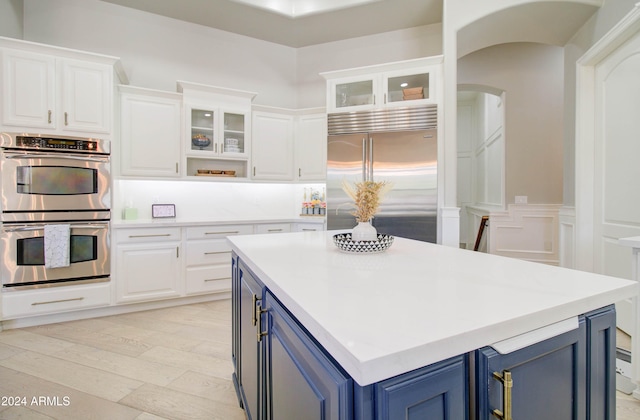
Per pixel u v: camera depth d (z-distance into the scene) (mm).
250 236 1929
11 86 2594
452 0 3117
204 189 3869
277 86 4359
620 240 1764
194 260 3264
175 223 3160
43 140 2654
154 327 2691
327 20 3785
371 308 737
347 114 3535
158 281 3098
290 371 856
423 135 3271
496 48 4504
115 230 2922
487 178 5875
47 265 2633
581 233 2838
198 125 3598
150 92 3303
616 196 2510
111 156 2924
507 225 4582
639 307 1736
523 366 719
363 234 1470
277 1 3627
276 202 4281
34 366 2053
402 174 3334
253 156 3826
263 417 1133
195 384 1879
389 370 536
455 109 3166
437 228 3229
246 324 1439
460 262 1245
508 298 807
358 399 556
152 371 2012
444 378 623
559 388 783
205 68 3939
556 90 4414
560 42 3328
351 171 3508
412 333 606
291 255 1366
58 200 2703
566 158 3260
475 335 630
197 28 3891
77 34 3330
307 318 707
